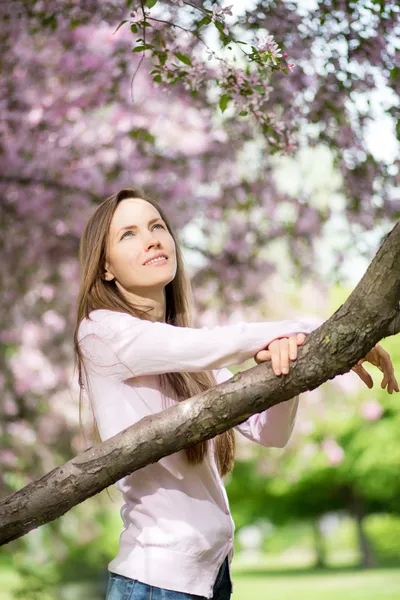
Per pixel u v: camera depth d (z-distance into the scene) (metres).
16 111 6.50
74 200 6.89
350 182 5.96
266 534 38.38
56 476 2.11
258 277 7.48
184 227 7.22
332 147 5.34
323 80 4.74
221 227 7.36
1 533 2.14
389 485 25.34
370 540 32.03
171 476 2.33
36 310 7.65
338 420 21.52
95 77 6.30
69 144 6.70
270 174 6.91
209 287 7.50
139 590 2.26
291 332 2.13
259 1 4.31
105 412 2.38
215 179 7.01
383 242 1.88
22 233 6.98
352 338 1.92
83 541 12.33
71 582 18.17
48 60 6.32
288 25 4.38
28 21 5.41
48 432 8.85
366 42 4.37
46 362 8.33
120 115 6.66
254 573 29.34
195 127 6.90
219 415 2.03
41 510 2.12
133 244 2.58
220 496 2.41
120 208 2.64
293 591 20.05
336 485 27.72
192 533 2.28
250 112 3.64
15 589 9.41
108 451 2.08
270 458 13.39
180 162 6.86
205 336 2.21
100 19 5.10
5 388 8.46
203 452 2.36
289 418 2.48
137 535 2.31
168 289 2.87
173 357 2.24
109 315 2.44
